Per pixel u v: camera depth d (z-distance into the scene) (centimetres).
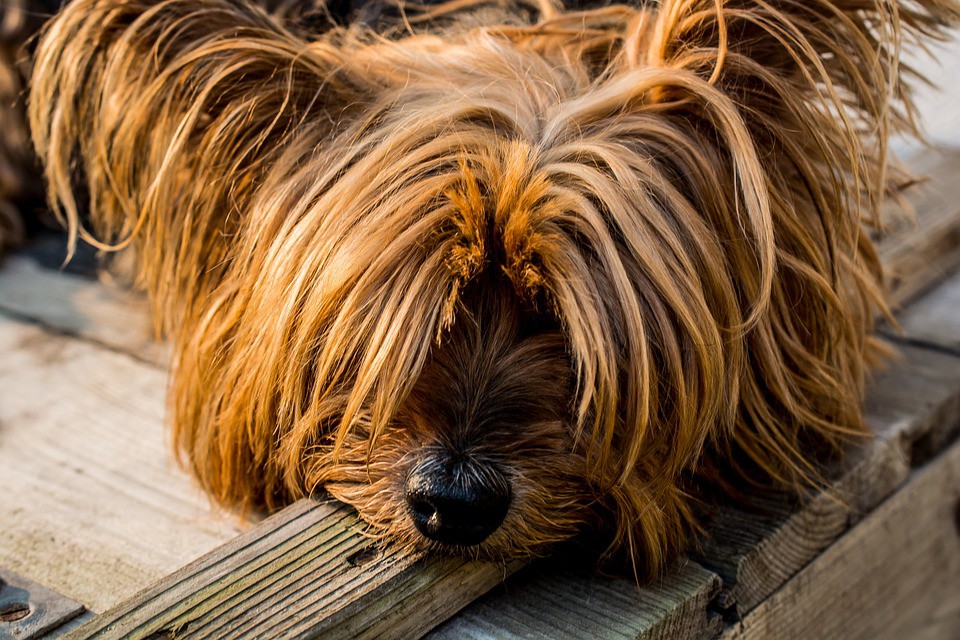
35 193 314
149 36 178
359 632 140
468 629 149
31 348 240
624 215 157
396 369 157
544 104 178
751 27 170
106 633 132
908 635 222
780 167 179
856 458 195
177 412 194
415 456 158
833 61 182
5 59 304
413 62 189
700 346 159
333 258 162
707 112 166
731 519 179
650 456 166
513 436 161
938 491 220
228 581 141
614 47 198
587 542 170
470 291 167
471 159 165
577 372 160
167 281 197
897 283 260
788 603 177
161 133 183
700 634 160
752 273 171
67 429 209
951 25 180
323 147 176
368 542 154
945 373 229
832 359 190
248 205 183
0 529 178
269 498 185
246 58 175
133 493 190
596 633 147
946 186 293
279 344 163
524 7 228
